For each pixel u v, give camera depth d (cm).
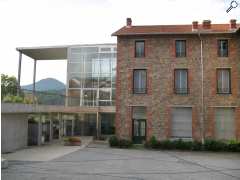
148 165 1550
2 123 1886
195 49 2481
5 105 1748
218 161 1739
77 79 3228
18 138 2119
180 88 2475
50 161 1612
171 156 1930
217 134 2416
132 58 2531
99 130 3098
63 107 2675
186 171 1399
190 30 2508
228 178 1253
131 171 1369
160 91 2480
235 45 2453
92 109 2878
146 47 2523
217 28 2538
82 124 3259
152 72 2498
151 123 2462
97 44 3222
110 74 3170
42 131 2580
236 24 2511
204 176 1287
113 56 3183
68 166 1468
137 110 2512
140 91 2511
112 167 1466
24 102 2064
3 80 2664
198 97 2442
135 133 2506
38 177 1185
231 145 2244
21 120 2166
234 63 2441
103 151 2106
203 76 2455
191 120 2439
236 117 2398
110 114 3216
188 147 2286
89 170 1370
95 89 3180
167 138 2430
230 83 2436
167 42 2509
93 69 3209
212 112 2419
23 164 1498
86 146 2392
